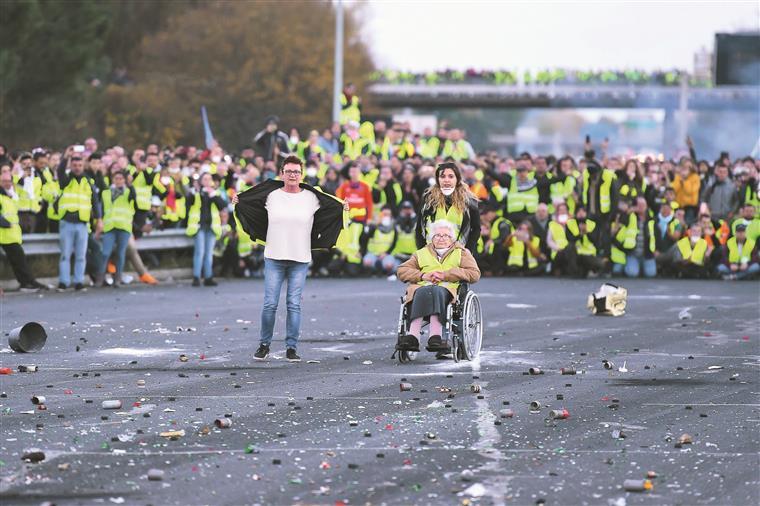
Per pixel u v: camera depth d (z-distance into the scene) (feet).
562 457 78.07
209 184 210.59
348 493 69.21
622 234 237.04
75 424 86.53
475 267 120.47
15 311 163.43
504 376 111.24
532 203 241.14
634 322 158.10
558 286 213.66
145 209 210.59
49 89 406.21
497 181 241.96
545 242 237.86
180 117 595.06
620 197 238.07
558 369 115.85
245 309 169.58
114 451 78.13
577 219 236.84
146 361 119.03
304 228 121.39
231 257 230.68
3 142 404.57
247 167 237.25
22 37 371.97
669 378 110.83
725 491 70.28
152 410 92.32
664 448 80.84
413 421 89.15
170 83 610.24
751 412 93.91
